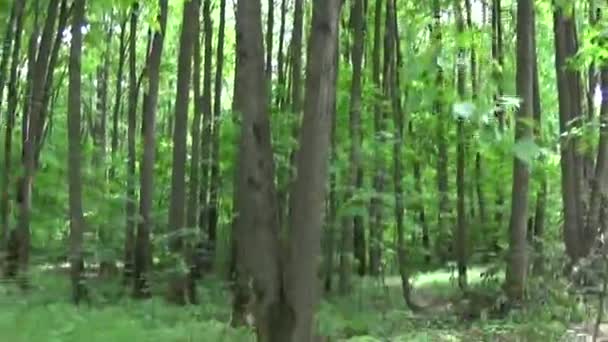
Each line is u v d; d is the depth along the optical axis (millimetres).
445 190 17141
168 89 24766
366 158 14242
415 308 12133
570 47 14586
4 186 16141
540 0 14055
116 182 18328
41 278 13906
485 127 11242
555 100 20938
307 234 6109
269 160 6277
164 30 13188
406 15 16750
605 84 14547
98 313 9961
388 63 15820
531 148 10258
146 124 13188
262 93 6289
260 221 6207
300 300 6141
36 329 8477
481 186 17594
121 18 19281
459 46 14703
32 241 18797
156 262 14484
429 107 14359
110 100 27062
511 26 19109
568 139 12789
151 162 13156
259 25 6301
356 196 13219
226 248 17188
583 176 15508
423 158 16719
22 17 16453
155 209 17344
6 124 17953
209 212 15984
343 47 16656
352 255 16609
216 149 15391
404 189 15234
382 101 14938
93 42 17453
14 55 16578
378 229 15336
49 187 18938
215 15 22156
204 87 15367
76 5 11406
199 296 12805
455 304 12039
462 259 14438
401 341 9133
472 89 15539
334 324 9523
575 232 13781
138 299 11992
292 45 14586
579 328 9719
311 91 6062
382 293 14141
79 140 11352
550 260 12000
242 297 9172
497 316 10773
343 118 14773
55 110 23375
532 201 17219
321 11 6074
